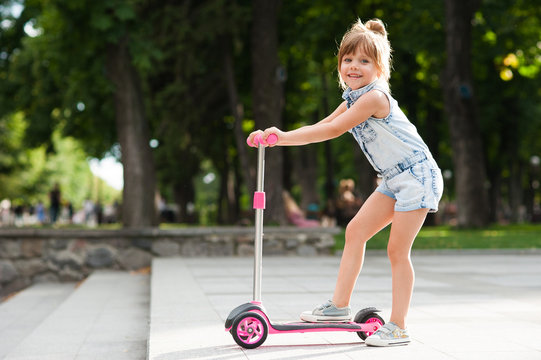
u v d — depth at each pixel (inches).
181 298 229.8
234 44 617.9
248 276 311.3
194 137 730.2
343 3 735.7
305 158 1077.8
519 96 992.9
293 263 394.9
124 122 553.0
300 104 899.4
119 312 258.5
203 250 449.1
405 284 141.2
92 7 503.5
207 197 2380.7
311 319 148.6
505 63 841.5
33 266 428.5
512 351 134.0
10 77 853.8
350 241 148.3
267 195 614.5
